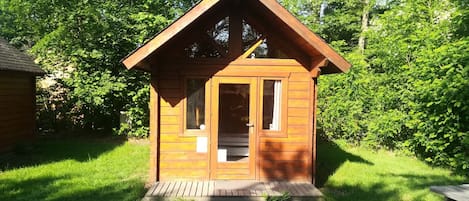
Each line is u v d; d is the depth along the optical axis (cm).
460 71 706
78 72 1058
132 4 1167
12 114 906
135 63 504
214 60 591
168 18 1168
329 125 1060
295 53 599
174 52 589
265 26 598
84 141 1055
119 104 1152
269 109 603
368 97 1008
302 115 605
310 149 601
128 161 780
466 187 417
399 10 1034
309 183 594
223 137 601
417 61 834
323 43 523
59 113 1191
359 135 1032
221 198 511
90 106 1109
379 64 1062
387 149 988
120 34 1099
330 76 1061
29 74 981
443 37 836
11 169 687
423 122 805
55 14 1053
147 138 1116
